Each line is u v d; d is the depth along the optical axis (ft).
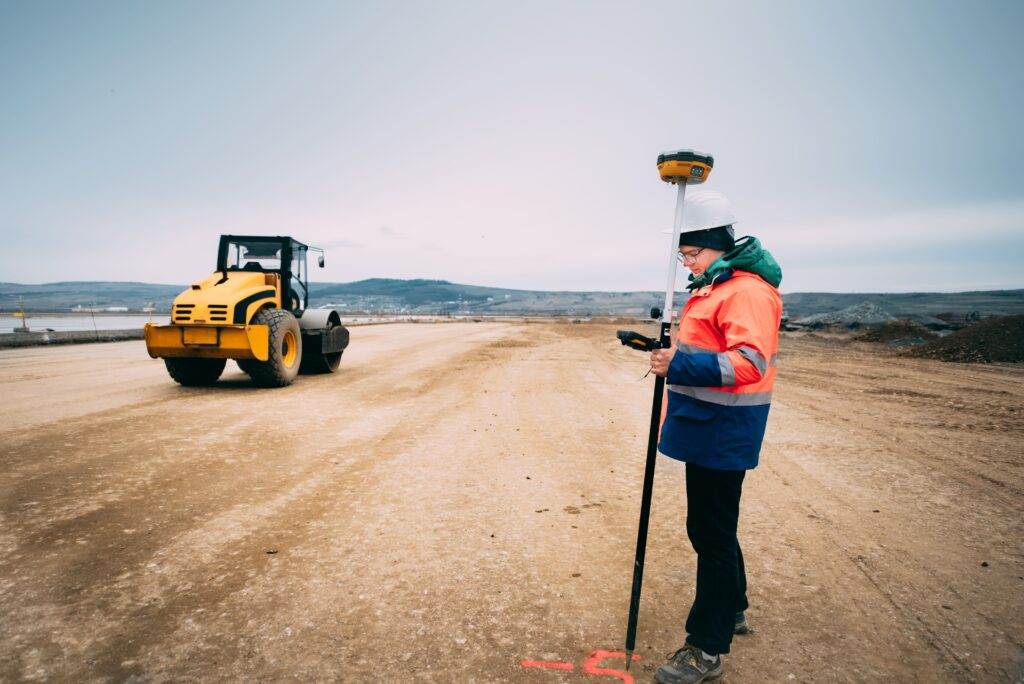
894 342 66.08
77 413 21.86
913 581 10.30
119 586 9.72
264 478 15.48
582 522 12.99
